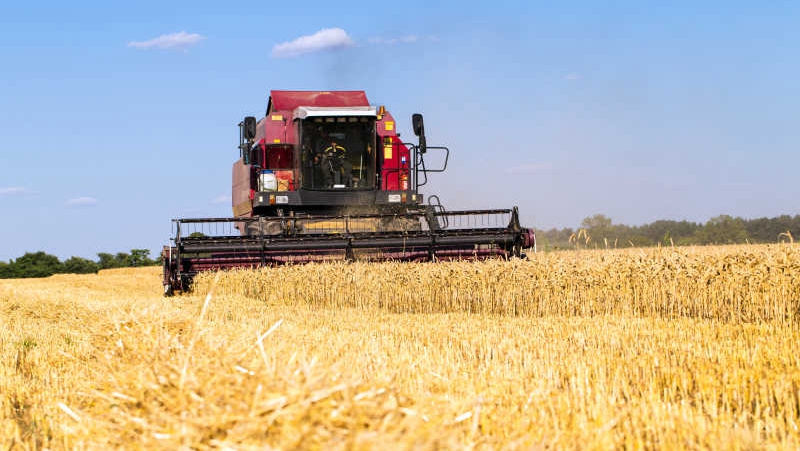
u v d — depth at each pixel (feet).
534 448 14.03
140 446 13.84
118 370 18.24
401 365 23.48
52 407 21.13
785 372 22.75
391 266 54.34
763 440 16.67
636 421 17.04
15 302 61.00
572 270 48.39
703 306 44.04
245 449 12.02
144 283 102.22
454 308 52.08
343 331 35.53
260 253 58.34
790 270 41.04
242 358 15.55
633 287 46.65
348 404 12.59
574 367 24.06
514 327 37.35
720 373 22.74
